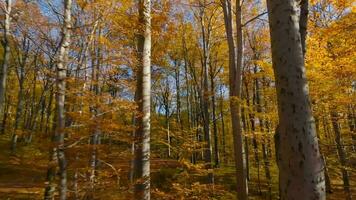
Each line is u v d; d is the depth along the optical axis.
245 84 19.70
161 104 33.72
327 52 9.81
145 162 6.30
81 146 6.00
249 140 20.39
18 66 27.52
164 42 9.80
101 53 8.17
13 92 30.11
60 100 6.17
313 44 9.95
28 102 30.77
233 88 11.11
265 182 18.17
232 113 10.77
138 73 6.87
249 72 19.55
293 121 2.96
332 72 9.75
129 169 8.11
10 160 19.38
